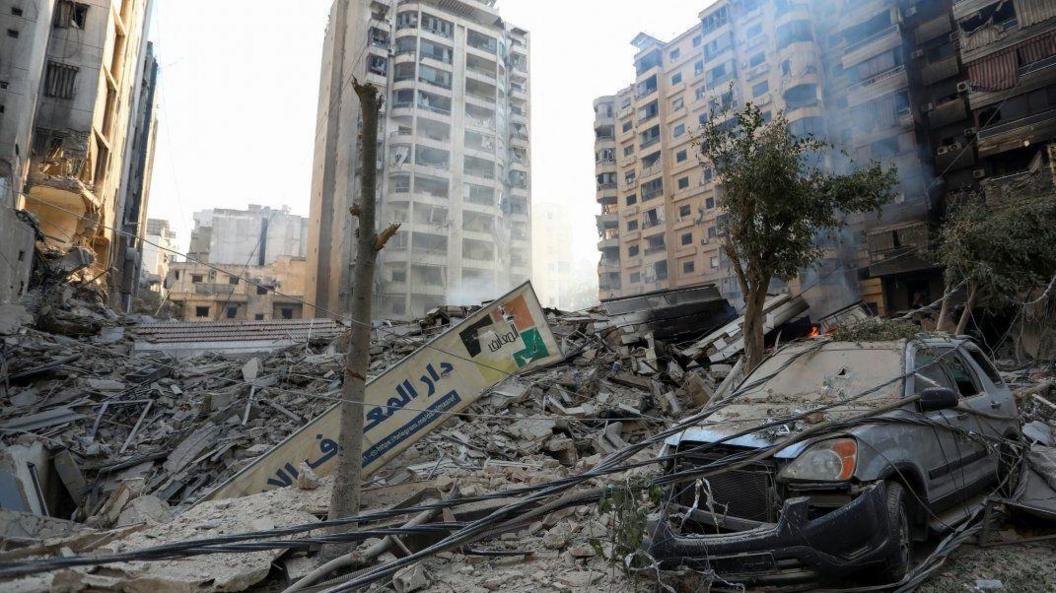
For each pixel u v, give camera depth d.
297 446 6.85
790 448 3.81
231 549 2.78
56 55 25.89
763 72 39.31
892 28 30.61
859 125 31.59
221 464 8.79
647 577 3.81
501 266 53.44
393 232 4.59
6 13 22.36
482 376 7.59
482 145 53.75
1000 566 4.14
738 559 3.48
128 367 14.00
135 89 36.28
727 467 3.63
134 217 40.81
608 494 3.80
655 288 47.78
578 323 15.55
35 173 23.38
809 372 5.18
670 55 48.66
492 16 57.19
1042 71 24.69
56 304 18.52
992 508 4.81
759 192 9.45
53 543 4.16
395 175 48.91
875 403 4.39
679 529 3.96
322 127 60.00
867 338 5.39
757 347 9.97
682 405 11.36
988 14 26.89
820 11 35.44
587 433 9.61
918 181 28.61
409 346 14.19
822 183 9.83
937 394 4.35
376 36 51.00
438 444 8.58
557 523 5.32
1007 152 25.92
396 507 5.11
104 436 10.13
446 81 52.69
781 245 9.58
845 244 31.81
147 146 43.22
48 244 23.69
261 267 61.88
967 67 27.44
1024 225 13.99
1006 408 5.62
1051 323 15.39
